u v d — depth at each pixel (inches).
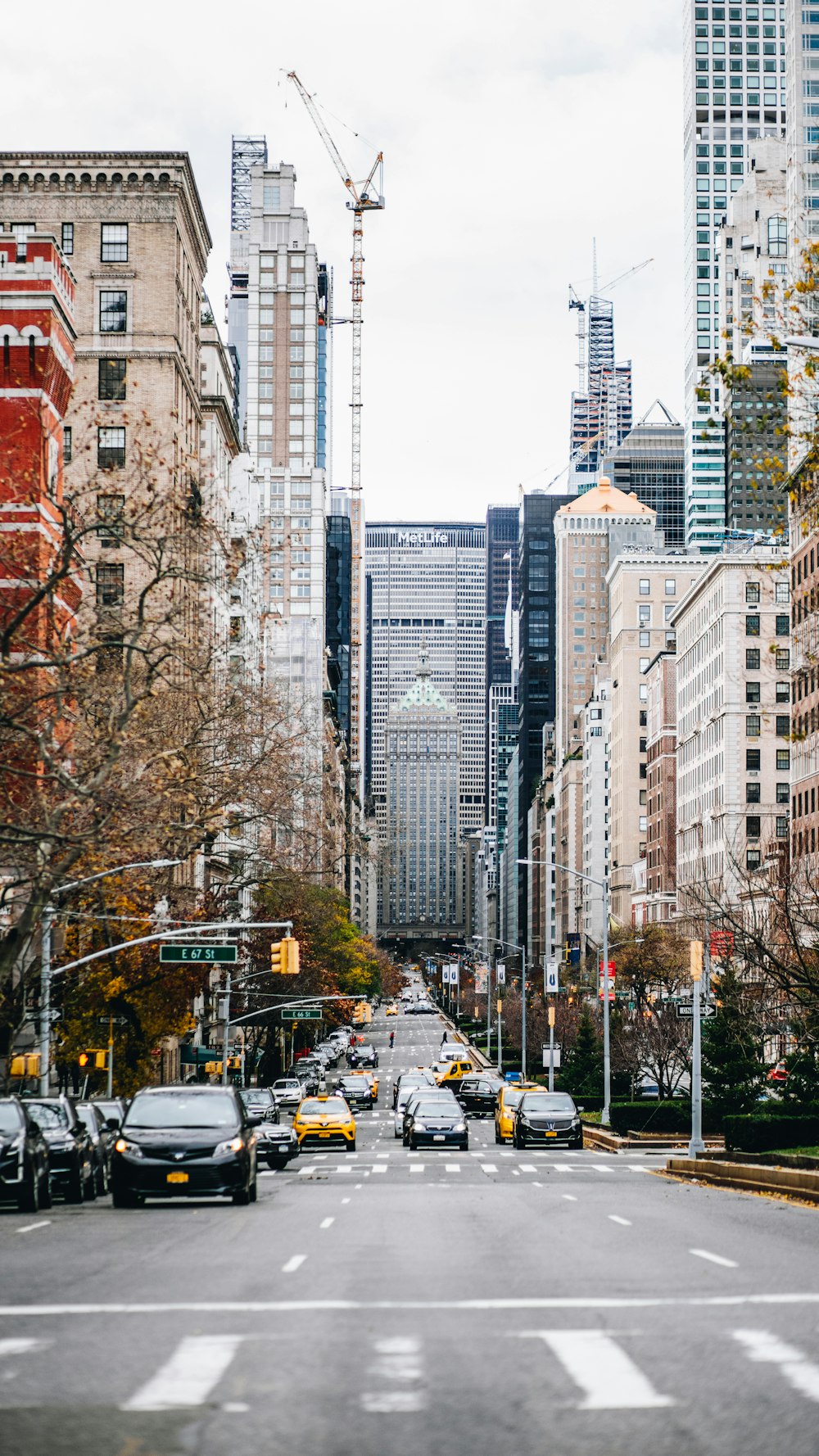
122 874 1803.6
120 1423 411.2
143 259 3270.2
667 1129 2755.9
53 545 1854.1
